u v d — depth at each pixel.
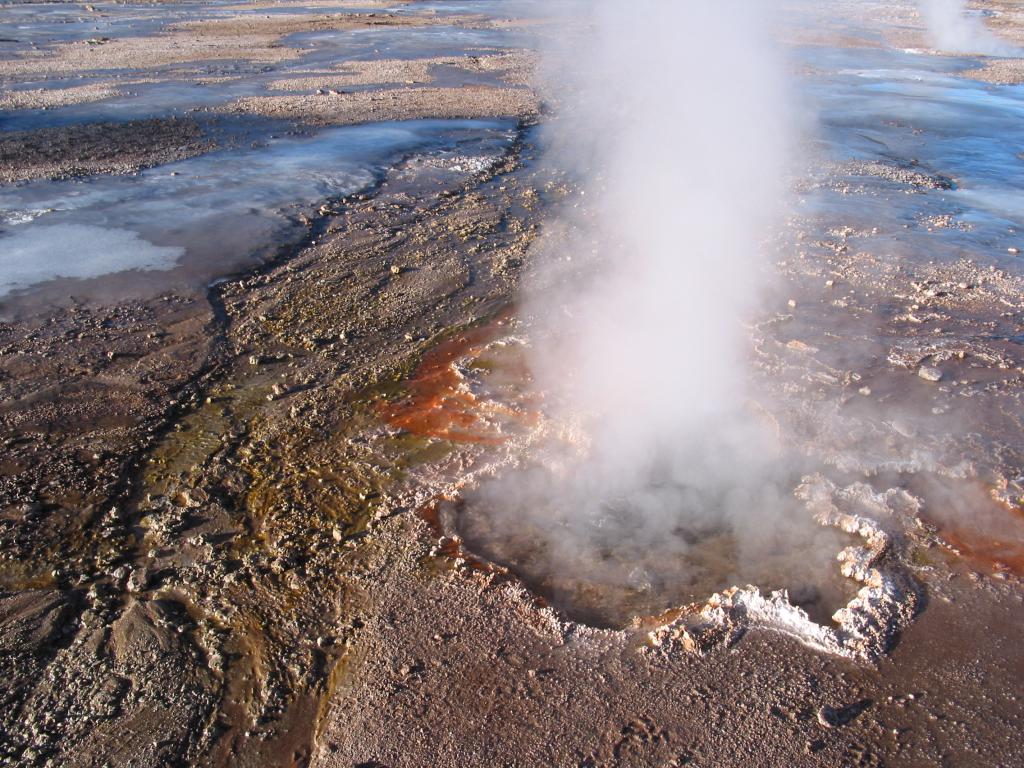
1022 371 5.80
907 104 15.54
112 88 15.74
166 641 3.63
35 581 3.97
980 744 3.10
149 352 6.09
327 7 33.53
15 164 10.46
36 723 3.25
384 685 3.35
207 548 4.17
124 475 4.74
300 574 3.97
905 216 9.34
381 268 7.70
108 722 3.26
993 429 5.10
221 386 5.71
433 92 16.11
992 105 15.60
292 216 8.95
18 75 16.94
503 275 7.53
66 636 3.67
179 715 3.29
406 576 3.93
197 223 8.60
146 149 11.43
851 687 3.32
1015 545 4.15
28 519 4.35
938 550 4.11
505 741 3.10
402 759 3.04
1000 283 7.40
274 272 7.59
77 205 9.00
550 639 3.55
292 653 3.55
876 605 3.73
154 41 22.44
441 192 10.09
